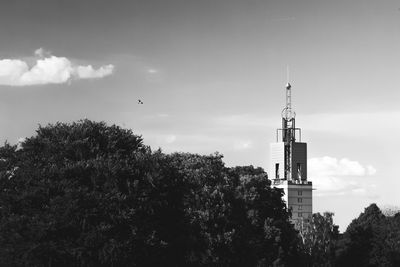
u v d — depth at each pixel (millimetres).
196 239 86000
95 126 77625
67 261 66000
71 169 70062
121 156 76125
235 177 122375
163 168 77625
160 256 73250
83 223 66250
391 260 173375
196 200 98375
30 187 68438
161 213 76125
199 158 114188
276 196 126938
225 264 93562
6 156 74562
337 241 198125
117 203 68750
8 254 65188
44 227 64625
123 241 67062
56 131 75875
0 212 70062
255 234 113062
